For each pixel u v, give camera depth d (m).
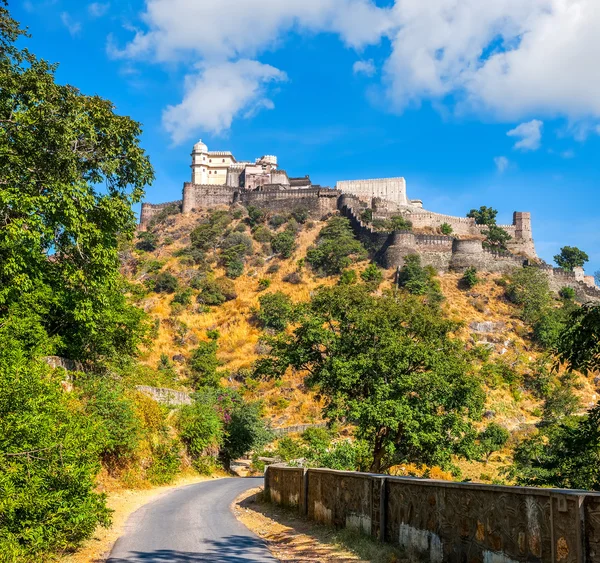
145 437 22.67
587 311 11.36
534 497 5.91
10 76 17.48
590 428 13.91
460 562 7.16
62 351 19.45
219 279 97.88
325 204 118.25
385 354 22.02
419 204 137.75
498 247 113.56
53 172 17.77
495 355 73.50
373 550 8.61
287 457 38.28
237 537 10.98
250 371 70.06
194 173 140.00
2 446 7.89
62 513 8.52
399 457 23.47
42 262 18.22
